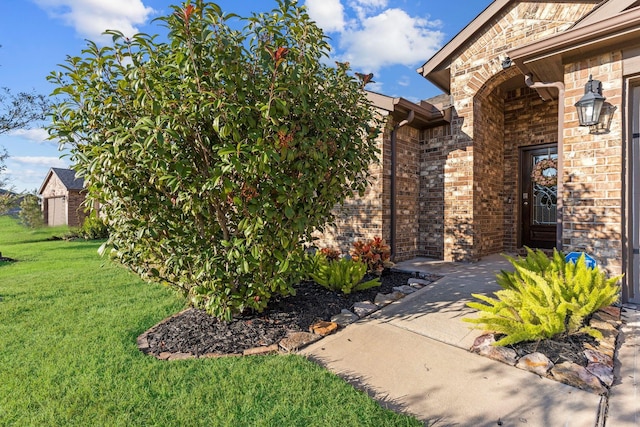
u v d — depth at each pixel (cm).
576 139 414
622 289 379
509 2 629
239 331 335
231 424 199
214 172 279
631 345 284
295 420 202
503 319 280
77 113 312
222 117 274
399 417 204
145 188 317
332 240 754
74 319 376
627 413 201
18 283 557
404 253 714
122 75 306
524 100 784
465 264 655
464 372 253
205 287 328
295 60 311
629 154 385
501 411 209
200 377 251
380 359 279
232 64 274
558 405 211
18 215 1772
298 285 489
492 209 759
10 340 319
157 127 259
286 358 282
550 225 759
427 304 412
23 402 220
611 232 386
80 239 1430
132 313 396
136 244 341
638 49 371
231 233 348
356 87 378
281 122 310
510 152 805
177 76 297
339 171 362
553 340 285
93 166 288
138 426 198
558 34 394
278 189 298
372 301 429
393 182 676
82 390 234
